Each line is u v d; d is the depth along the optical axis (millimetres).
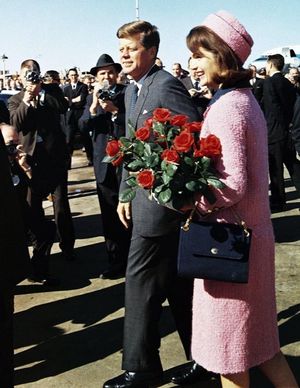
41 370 2922
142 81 2646
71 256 4684
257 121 1865
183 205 1860
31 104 4105
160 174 1875
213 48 1850
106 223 4195
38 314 3631
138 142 1972
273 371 2113
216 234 1866
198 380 2689
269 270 1994
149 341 2520
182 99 2459
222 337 1961
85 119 4215
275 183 6129
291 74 8336
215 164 1823
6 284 2053
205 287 1984
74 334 3324
